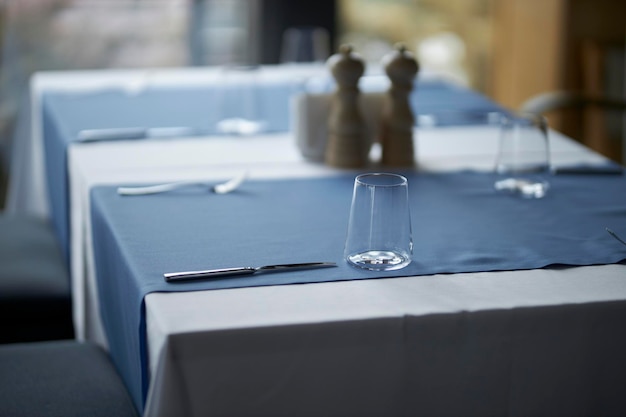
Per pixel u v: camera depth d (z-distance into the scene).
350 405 1.31
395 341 1.29
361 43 4.49
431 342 1.30
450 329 1.30
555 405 1.37
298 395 1.29
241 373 1.26
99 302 1.97
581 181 2.06
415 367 1.31
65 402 1.63
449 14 4.58
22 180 3.45
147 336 1.38
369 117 2.22
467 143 2.44
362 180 1.52
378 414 1.32
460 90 3.20
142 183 2.01
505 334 1.32
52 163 2.76
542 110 3.15
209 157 2.26
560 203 1.88
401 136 2.18
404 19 4.52
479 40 4.64
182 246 1.60
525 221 1.76
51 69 4.13
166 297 1.36
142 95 3.03
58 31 4.10
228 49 4.32
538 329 1.33
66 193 2.41
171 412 1.24
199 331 1.23
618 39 4.45
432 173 2.12
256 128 2.58
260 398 1.28
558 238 1.65
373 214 1.48
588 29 4.42
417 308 1.31
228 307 1.32
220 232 1.68
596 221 1.76
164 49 4.25
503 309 1.31
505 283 1.42
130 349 1.57
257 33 4.31
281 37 4.32
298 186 2.00
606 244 1.62
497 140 2.48
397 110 2.17
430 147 2.39
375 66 3.46
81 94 3.03
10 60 4.06
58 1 4.07
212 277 1.44
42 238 2.74
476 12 4.61
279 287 1.40
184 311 1.30
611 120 4.29
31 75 4.10
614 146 4.33
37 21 4.07
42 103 3.03
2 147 4.11
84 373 1.76
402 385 1.31
